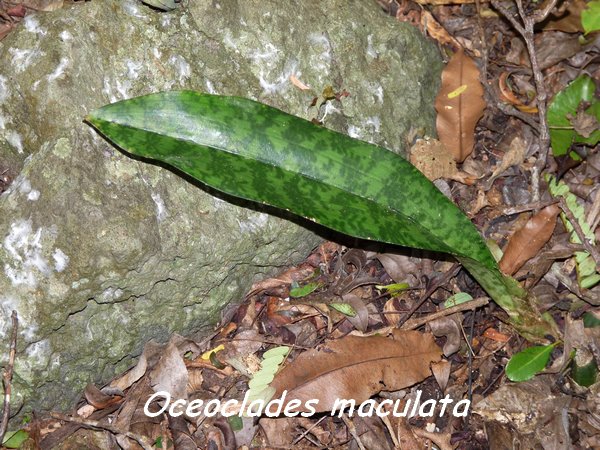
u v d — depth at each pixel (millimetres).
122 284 313
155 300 331
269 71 355
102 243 301
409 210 301
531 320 360
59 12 332
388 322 368
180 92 282
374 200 297
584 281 376
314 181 293
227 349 354
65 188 304
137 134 276
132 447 323
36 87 317
